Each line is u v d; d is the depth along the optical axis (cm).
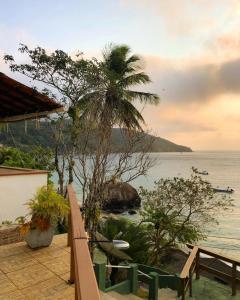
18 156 1406
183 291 850
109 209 3494
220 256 971
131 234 1321
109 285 990
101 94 1741
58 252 531
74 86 1661
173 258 1655
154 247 1584
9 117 919
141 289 975
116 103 1831
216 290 986
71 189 473
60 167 1620
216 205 1667
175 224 1636
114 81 1870
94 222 1335
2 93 734
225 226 3347
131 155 1460
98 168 1364
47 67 1605
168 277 975
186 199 1596
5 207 651
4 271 456
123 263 1105
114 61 2281
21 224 584
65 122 1617
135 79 2206
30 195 701
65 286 413
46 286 412
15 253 525
